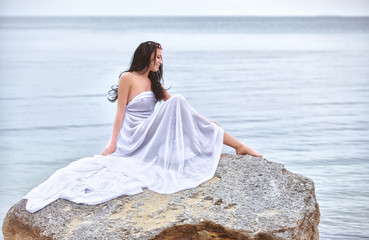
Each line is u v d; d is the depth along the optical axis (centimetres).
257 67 2289
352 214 562
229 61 2541
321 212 568
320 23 10650
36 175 711
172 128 459
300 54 2992
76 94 1516
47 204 423
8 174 714
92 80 1820
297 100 1408
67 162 781
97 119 1134
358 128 1037
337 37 5084
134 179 438
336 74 2047
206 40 4400
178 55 2852
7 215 428
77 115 1182
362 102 1371
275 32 6494
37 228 400
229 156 483
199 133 472
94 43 3881
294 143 897
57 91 1576
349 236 506
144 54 484
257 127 1035
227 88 1633
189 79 1834
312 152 833
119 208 409
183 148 453
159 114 459
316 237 404
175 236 382
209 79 1845
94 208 414
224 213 385
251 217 378
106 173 448
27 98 1452
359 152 834
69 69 2170
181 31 6544
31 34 5381
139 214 398
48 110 1254
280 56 2850
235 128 1023
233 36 5247
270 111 1226
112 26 8481
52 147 878
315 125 1063
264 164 455
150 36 5091
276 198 401
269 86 1703
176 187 425
